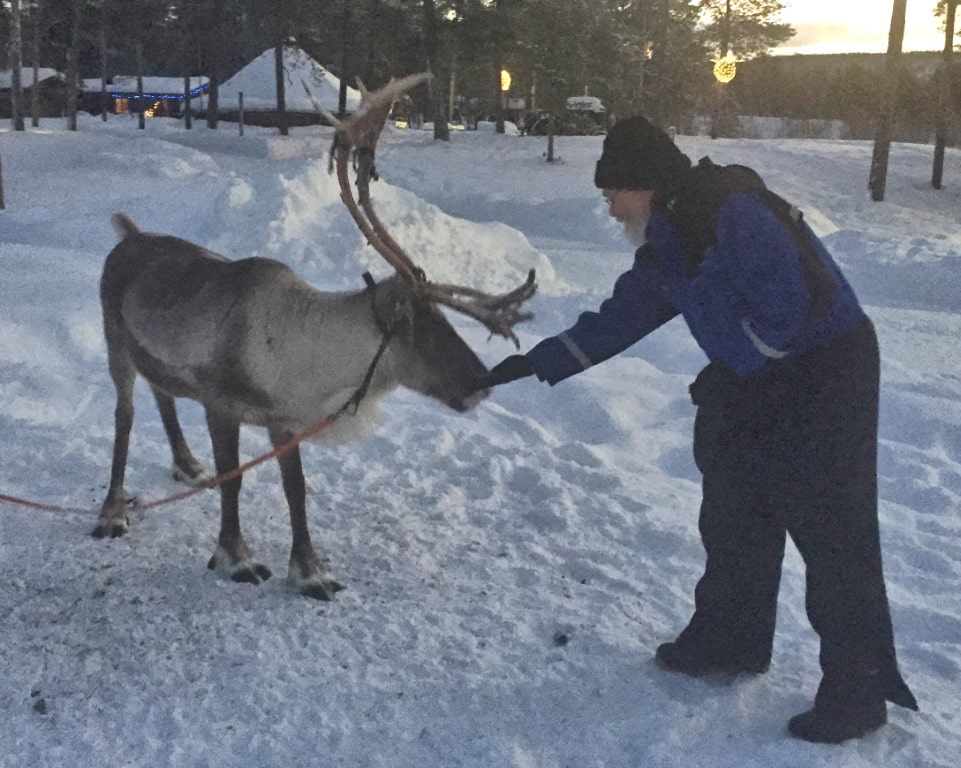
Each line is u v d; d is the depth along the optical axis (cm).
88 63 6191
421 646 402
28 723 354
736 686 369
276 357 420
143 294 477
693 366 812
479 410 679
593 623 418
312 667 387
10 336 784
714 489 353
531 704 362
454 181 2589
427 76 392
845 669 330
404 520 525
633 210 340
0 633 412
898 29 2355
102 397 704
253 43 5128
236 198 1234
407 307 392
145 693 372
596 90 3559
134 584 456
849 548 325
